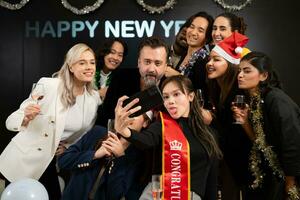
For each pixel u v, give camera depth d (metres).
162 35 6.27
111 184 3.50
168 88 3.49
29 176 4.09
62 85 4.07
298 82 6.20
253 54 3.89
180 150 3.39
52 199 4.24
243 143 4.06
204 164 3.41
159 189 3.09
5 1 6.34
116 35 6.29
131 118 3.21
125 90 4.33
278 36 6.20
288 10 6.17
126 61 6.29
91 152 3.48
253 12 6.19
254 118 3.80
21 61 6.42
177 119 3.49
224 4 6.19
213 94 4.30
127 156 3.55
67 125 4.07
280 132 3.64
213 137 3.53
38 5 6.35
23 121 3.95
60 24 6.34
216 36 4.63
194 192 3.36
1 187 4.79
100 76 5.50
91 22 6.32
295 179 3.72
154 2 6.25
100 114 4.33
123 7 6.27
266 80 3.86
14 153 4.12
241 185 4.11
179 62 4.87
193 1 6.21
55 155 4.18
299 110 3.75
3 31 6.39
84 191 3.47
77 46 4.05
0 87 6.46
